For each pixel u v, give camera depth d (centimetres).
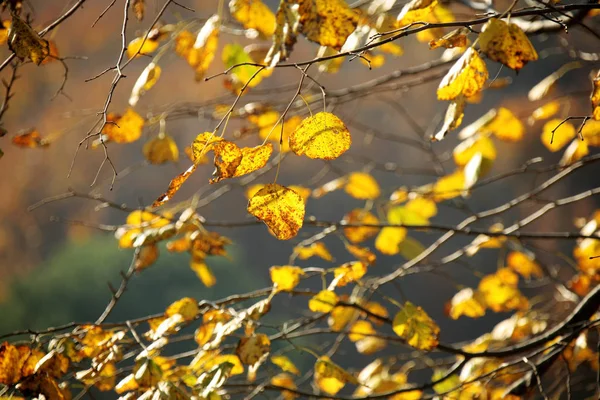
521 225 302
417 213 317
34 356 253
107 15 978
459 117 238
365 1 279
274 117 290
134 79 1038
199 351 263
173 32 268
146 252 278
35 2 933
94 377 261
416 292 1111
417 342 259
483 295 311
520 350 273
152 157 277
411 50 1079
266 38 265
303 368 748
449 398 281
